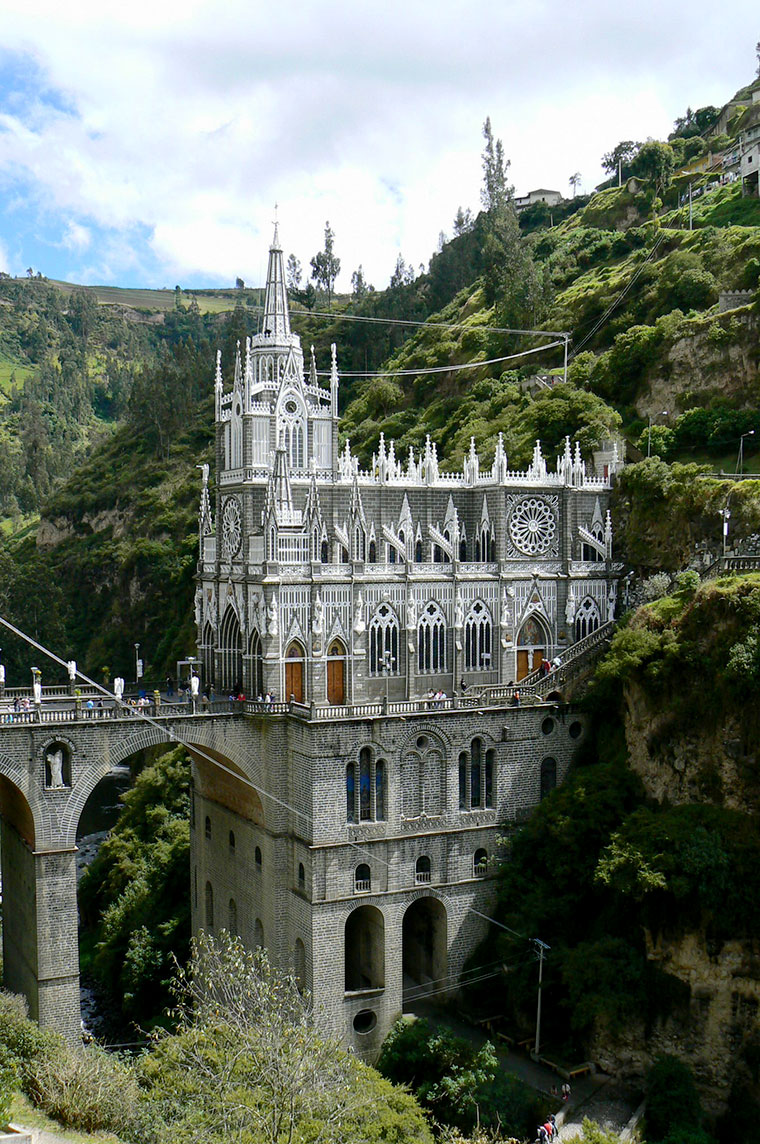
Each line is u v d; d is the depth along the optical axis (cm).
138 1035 8438
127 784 15588
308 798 7425
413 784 7819
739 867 6881
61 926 7100
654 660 7812
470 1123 6400
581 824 7644
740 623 7300
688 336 11481
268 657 7819
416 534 8950
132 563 18788
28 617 16525
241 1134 4203
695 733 7494
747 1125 6606
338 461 9062
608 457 10369
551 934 7556
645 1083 6806
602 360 12481
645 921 7031
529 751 8312
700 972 6844
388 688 8494
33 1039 5094
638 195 18438
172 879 9938
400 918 7706
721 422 10319
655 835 7050
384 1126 5425
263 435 8425
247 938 8225
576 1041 7181
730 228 13725
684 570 8712
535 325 15500
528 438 11438
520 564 9050
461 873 7950
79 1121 4356
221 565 8869
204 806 9138
